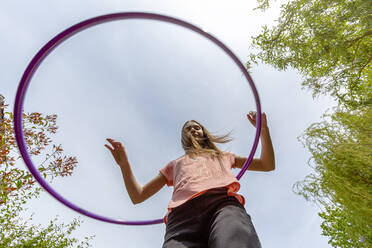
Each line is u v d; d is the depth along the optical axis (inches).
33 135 132.1
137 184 73.5
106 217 92.1
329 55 122.4
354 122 61.3
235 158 82.7
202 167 68.2
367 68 116.8
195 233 51.9
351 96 107.8
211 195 55.7
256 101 82.8
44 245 175.6
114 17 83.0
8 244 159.2
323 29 116.3
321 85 131.9
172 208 59.3
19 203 150.9
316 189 63.8
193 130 92.0
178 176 69.7
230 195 56.0
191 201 56.6
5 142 120.6
